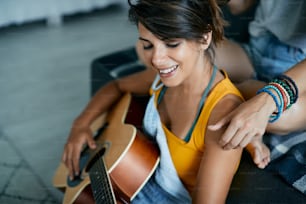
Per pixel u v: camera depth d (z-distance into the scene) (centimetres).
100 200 96
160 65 85
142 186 100
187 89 94
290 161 95
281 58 119
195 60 86
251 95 99
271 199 89
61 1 304
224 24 89
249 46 133
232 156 84
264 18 123
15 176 161
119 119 121
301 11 108
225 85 91
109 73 151
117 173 100
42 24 308
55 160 169
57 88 223
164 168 99
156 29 79
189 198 99
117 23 307
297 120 95
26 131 188
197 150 93
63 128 190
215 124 81
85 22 312
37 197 150
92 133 126
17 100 213
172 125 99
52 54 262
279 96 83
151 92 115
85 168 116
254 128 78
